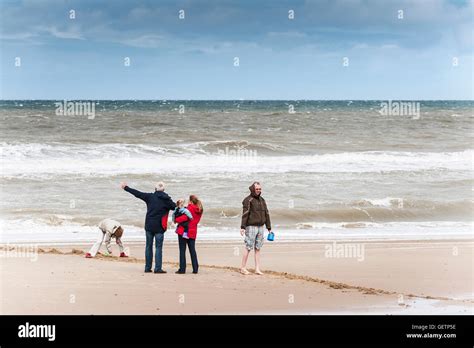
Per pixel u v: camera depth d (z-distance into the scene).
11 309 11.04
